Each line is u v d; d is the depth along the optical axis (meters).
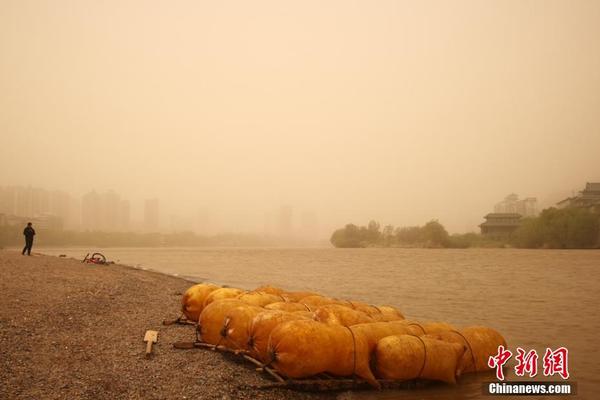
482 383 10.92
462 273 58.66
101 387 8.31
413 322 12.17
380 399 9.45
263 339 10.34
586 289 38.53
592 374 12.03
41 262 29.59
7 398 7.46
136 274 32.28
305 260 97.94
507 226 194.38
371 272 59.44
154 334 12.21
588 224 159.50
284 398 8.93
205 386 8.85
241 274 50.28
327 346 9.52
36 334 11.30
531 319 21.77
